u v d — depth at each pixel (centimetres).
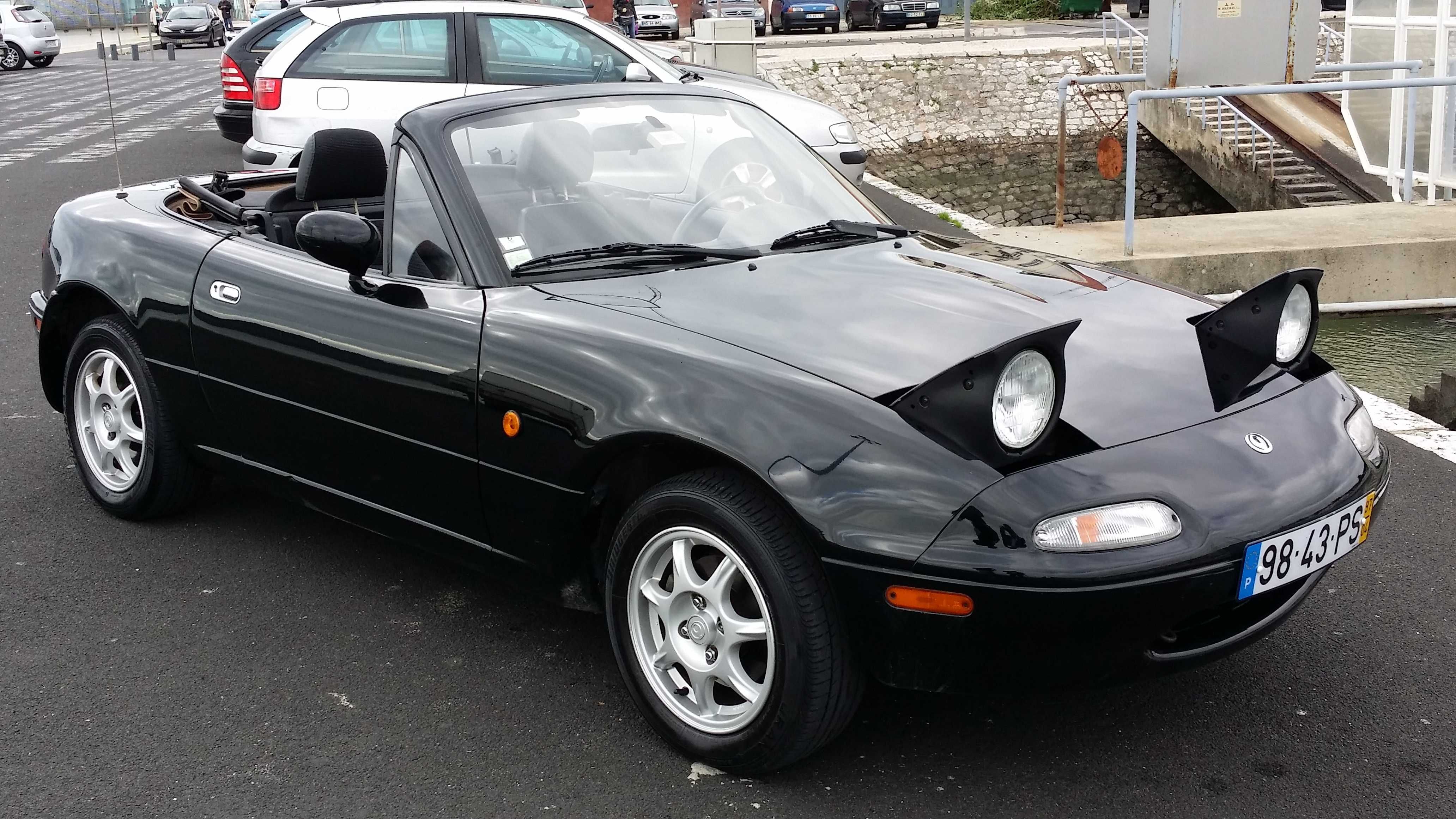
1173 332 300
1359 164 1658
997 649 237
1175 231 859
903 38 3238
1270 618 264
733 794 265
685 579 270
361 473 334
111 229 408
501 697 307
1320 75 1962
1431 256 788
